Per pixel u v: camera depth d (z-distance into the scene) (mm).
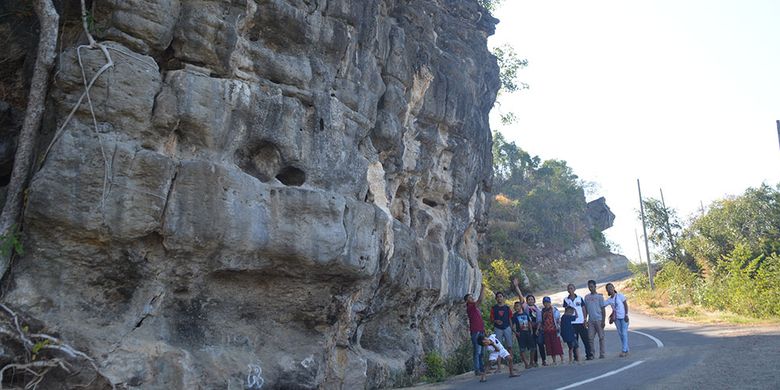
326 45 11648
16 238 8281
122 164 8648
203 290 9867
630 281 51875
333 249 10531
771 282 26750
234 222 9422
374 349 14734
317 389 10797
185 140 9594
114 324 8875
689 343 16516
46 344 7980
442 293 16938
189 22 9727
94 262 8742
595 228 81438
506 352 13211
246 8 10336
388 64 14195
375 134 13828
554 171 84688
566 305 15805
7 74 10375
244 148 10398
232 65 10195
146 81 9062
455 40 18984
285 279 10547
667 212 53625
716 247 45188
